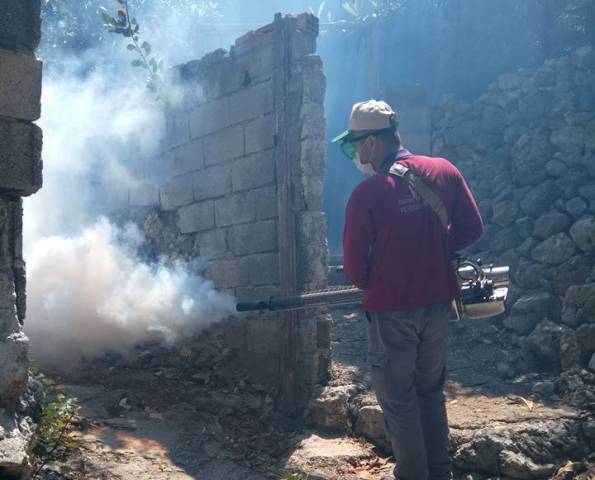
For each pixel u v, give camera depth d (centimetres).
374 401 455
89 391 468
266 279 528
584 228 601
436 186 319
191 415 455
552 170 715
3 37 290
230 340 550
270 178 524
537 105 778
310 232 493
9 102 289
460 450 400
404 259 310
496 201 738
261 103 531
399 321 310
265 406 484
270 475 387
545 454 394
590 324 512
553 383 482
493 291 333
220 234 577
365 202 314
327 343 491
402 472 312
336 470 401
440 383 335
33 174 296
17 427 280
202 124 596
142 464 370
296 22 508
